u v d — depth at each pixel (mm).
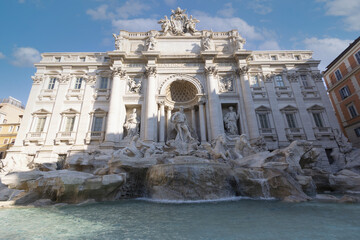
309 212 7613
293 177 12789
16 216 8047
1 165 21297
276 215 7246
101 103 26766
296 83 28375
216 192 11945
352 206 8664
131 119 25234
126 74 27688
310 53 30906
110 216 7727
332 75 35719
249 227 5797
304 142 16906
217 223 6320
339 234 4961
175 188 11906
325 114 26781
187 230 5629
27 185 12617
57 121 25625
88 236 5316
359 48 29953
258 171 13023
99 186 11539
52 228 6188
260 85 28469
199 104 26422
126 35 29984
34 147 24328
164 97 26203
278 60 29859
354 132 31625
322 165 23812
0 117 40250
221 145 18469
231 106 27531
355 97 31062
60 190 11344
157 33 29859
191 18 31375
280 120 26250
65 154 24219
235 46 29594
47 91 27484
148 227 6043
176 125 22906
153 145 19672
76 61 29578
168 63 28438
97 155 21016
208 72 27109
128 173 13953
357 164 20422
